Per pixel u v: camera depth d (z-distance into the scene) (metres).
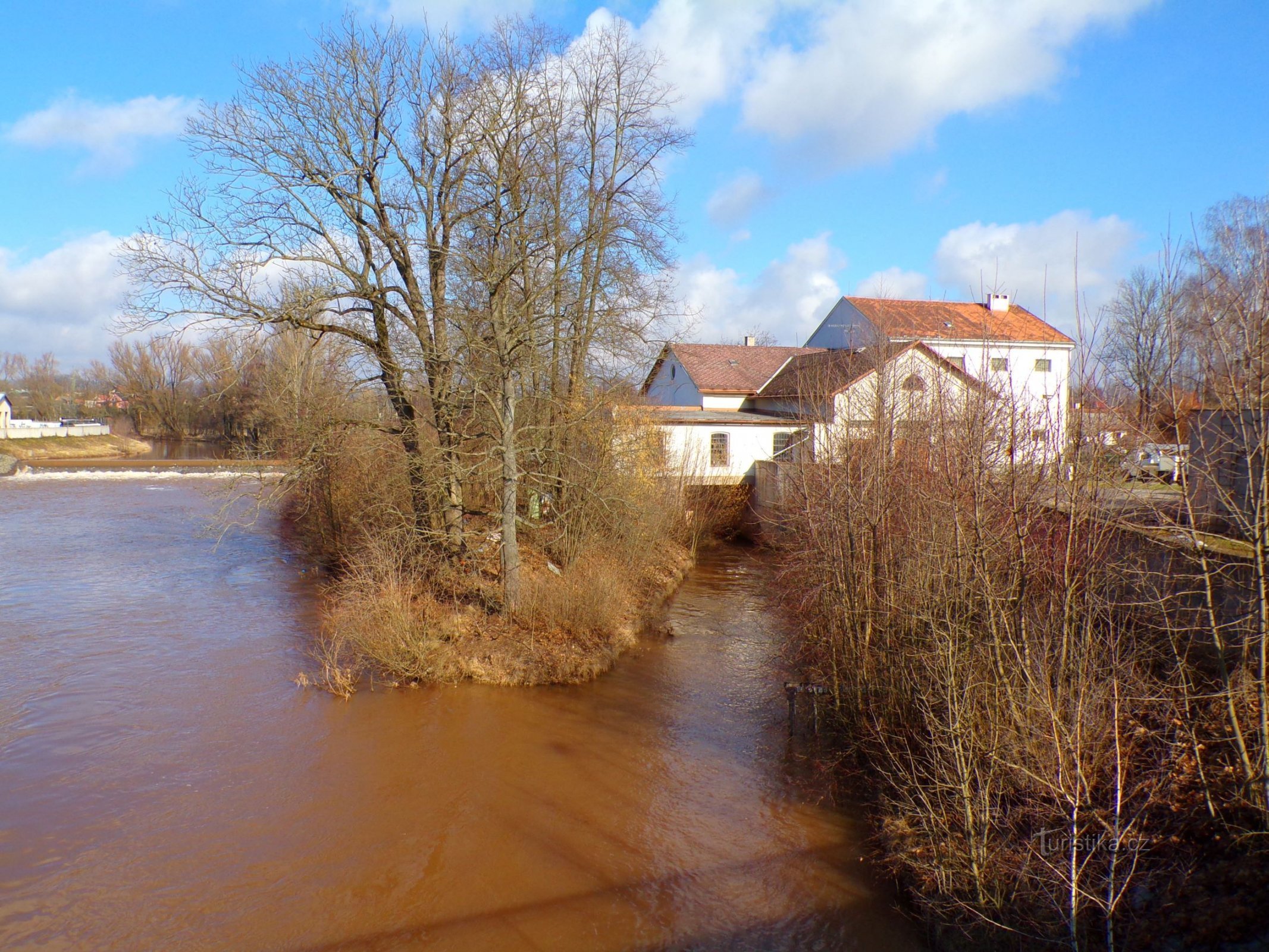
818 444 16.08
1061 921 7.32
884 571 12.46
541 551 21.78
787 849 10.03
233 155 16.39
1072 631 8.99
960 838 8.61
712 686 15.73
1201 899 7.08
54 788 11.24
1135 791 7.47
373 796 11.22
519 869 9.56
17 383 136.00
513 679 15.55
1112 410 8.08
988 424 10.95
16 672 15.80
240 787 11.39
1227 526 10.56
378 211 18.38
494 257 17.00
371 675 15.82
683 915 8.73
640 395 28.52
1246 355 6.67
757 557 29.67
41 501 43.44
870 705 11.86
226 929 8.35
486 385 17.41
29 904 8.67
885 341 16.56
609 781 11.78
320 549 28.03
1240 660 8.61
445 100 18.19
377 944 8.19
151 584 23.75
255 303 16.41
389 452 19.00
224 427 93.19
